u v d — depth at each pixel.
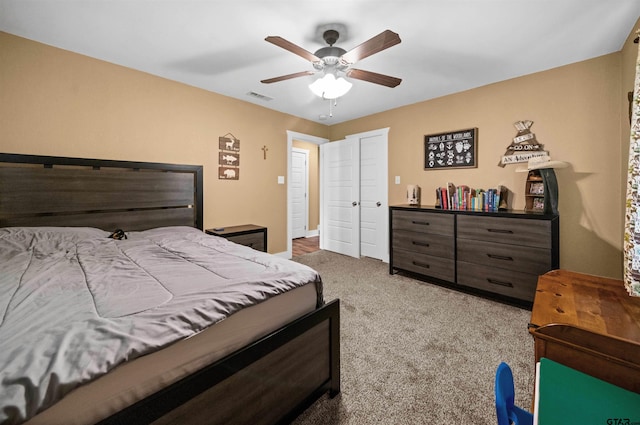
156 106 2.79
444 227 2.90
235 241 3.05
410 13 1.81
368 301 2.58
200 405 0.85
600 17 1.85
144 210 2.64
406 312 2.34
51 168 2.16
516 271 2.43
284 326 1.15
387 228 4.01
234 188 3.51
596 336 0.72
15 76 2.06
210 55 2.38
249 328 1.05
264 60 2.47
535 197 2.70
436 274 2.98
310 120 4.52
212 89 3.18
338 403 1.36
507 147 2.91
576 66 2.49
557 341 0.77
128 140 2.62
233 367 0.94
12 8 1.75
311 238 6.18
